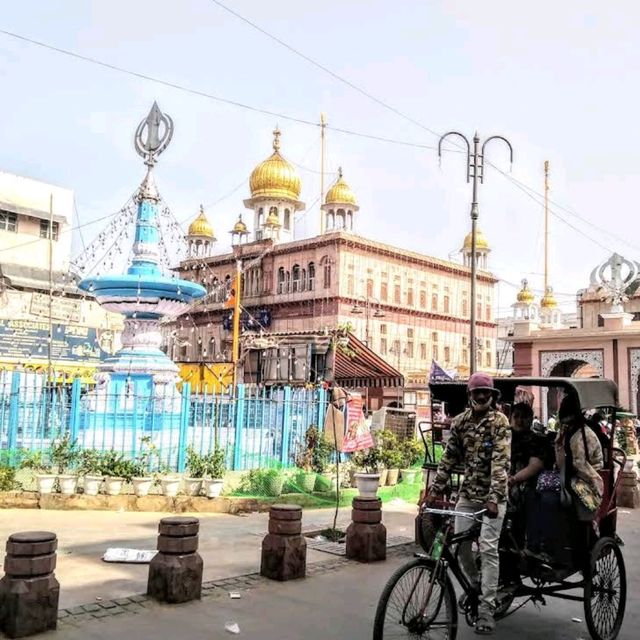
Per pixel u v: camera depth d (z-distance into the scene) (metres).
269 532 7.38
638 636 6.17
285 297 51.66
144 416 15.34
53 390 14.73
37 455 12.85
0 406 14.45
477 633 5.38
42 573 5.47
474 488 5.78
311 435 15.52
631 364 31.48
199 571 6.47
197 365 29.67
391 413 22.00
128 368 18.23
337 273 48.91
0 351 28.92
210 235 61.25
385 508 12.42
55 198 36.03
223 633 5.59
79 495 11.33
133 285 18.03
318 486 13.09
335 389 16.47
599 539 6.13
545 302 51.91
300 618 6.04
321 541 9.16
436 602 5.26
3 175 34.22
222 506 11.56
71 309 33.28
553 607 6.79
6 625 5.32
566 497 5.89
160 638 5.41
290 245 51.97
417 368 53.19
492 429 5.74
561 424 6.14
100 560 7.73
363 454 14.62
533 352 34.44
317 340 28.91
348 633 5.70
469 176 21.28
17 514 10.62
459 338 57.62
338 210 56.38
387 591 4.87
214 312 55.69
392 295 52.41
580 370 41.44
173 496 11.56
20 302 31.19
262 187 57.50
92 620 5.75
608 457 6.73
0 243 33.97
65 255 36.16
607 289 34.94
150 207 19.55
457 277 58.22
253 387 25.88
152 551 8.09
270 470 12.84
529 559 5.80
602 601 6.21
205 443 15.80
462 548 5.71
